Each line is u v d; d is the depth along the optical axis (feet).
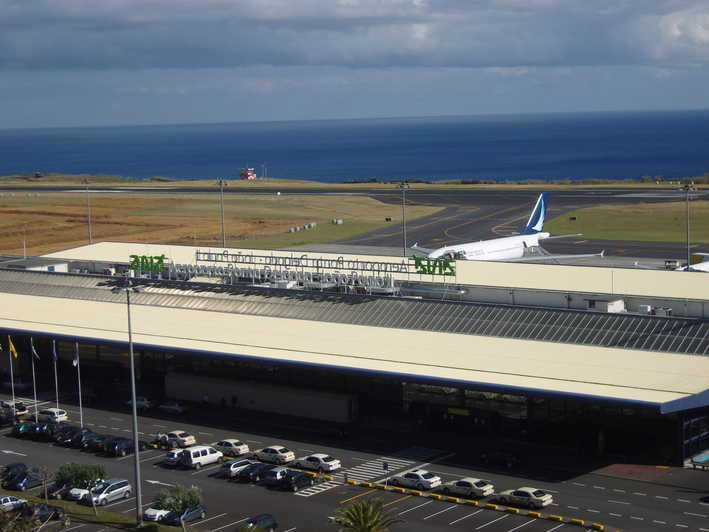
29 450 315.17
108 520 248.32
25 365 421.18
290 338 361.30
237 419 344.69
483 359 317.83
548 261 616.80
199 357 376.07
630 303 371.56
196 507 247.50
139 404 360.69
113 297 450.30
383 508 249.34
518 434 308.40
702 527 229.04
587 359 308.81
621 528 229.86
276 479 270.67
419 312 374.63
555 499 251.39
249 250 521.65
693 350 307.37
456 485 257.96
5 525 215.72
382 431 322.14
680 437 277.03
